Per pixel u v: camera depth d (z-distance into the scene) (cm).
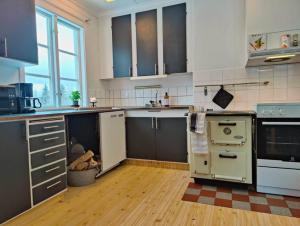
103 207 188
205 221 162
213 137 228
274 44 228
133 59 345
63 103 312
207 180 238
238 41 275
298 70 257
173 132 292
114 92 392
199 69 296
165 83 356
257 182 211
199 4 291
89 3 325
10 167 163
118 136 298
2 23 190
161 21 325
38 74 271
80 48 339
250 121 215
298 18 218
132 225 160
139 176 265
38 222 165
